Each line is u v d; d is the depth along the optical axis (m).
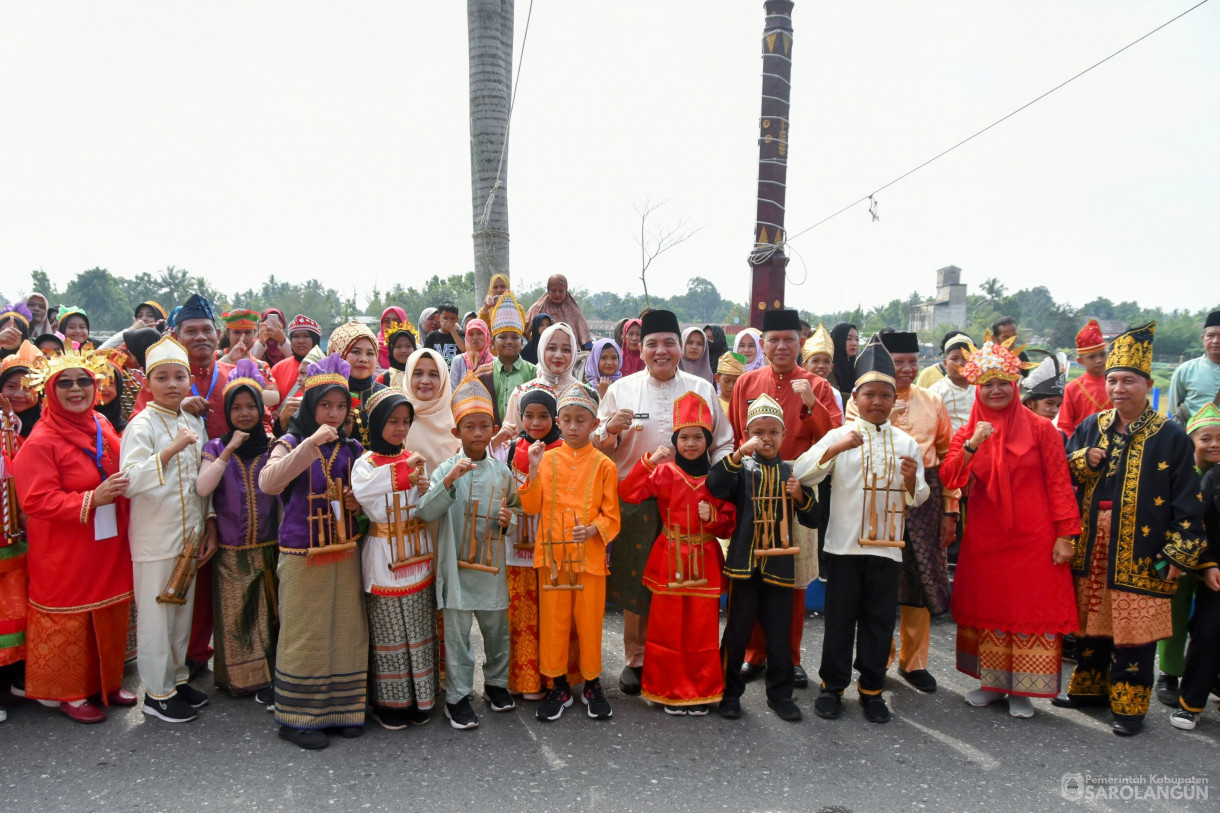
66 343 6.34
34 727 3.98
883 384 4.26
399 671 3.97
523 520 4.29
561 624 4.15
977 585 4.41
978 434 4.28
